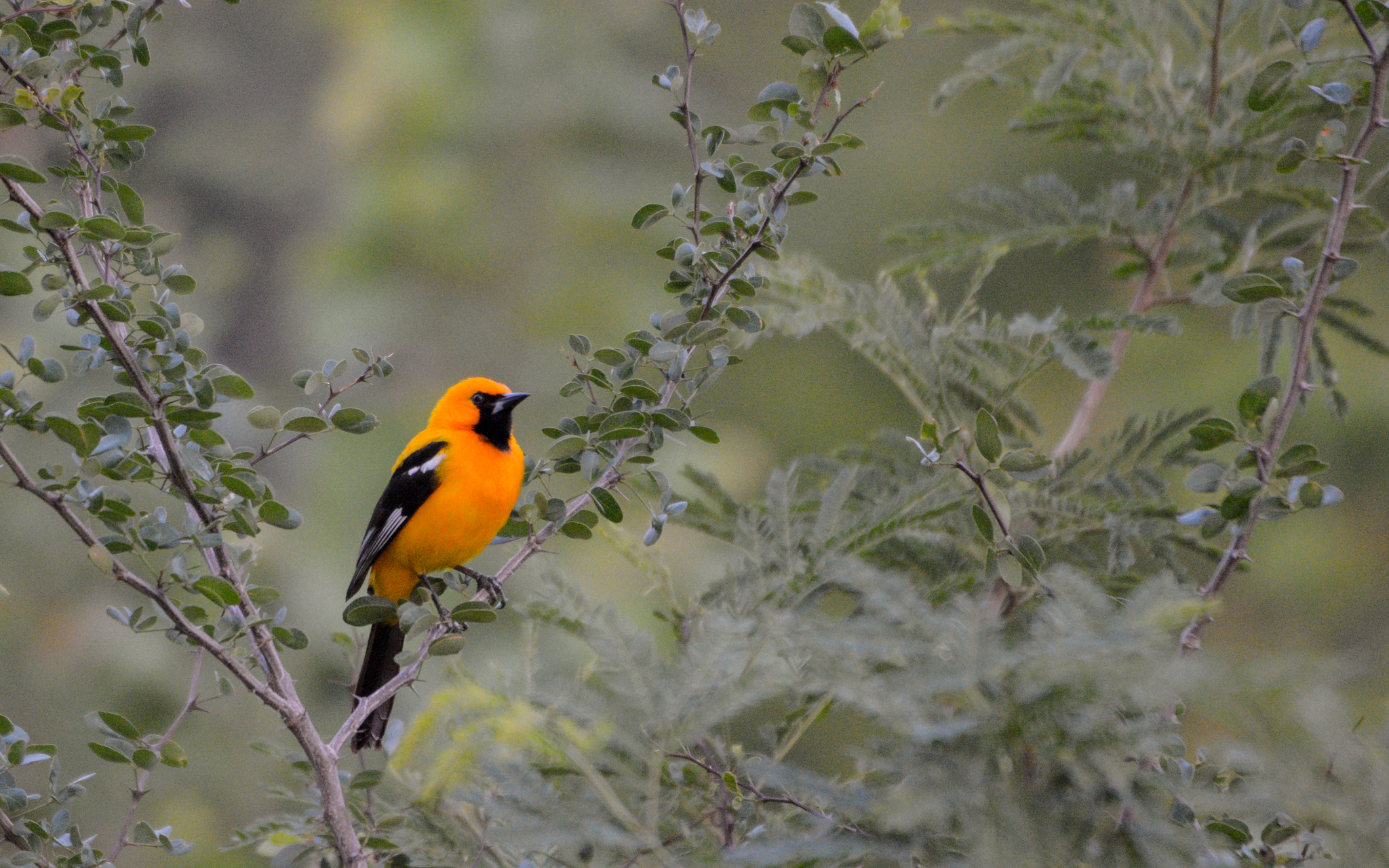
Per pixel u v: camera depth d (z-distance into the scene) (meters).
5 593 5.51
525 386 25.56
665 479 6.95
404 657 6.45
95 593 18.08
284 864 6.25
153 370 5.82
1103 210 9.07
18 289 5.75
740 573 6.40
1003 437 7.75
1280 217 8.64
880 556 7.77
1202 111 8.79
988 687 3.58
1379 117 5.71
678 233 27.25
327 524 22.33
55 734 16.78
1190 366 21.20
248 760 16.12
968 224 9.36
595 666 5.21
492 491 10.23
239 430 23.44
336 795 5.80
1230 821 4.39
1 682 17.05
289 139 29.95
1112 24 8.97
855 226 26.58
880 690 3.72
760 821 5.24
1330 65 8.32
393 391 25.38
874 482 8.16
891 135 26.97
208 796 15.88
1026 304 23.50
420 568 10.42
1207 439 5.68
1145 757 3.97
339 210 27.55
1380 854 3.41
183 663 17.38
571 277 26.41
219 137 29.92
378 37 27.30
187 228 29.84
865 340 8.38
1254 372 20.16
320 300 26.27
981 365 8.46
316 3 29.31
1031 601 6.25
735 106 29.48
